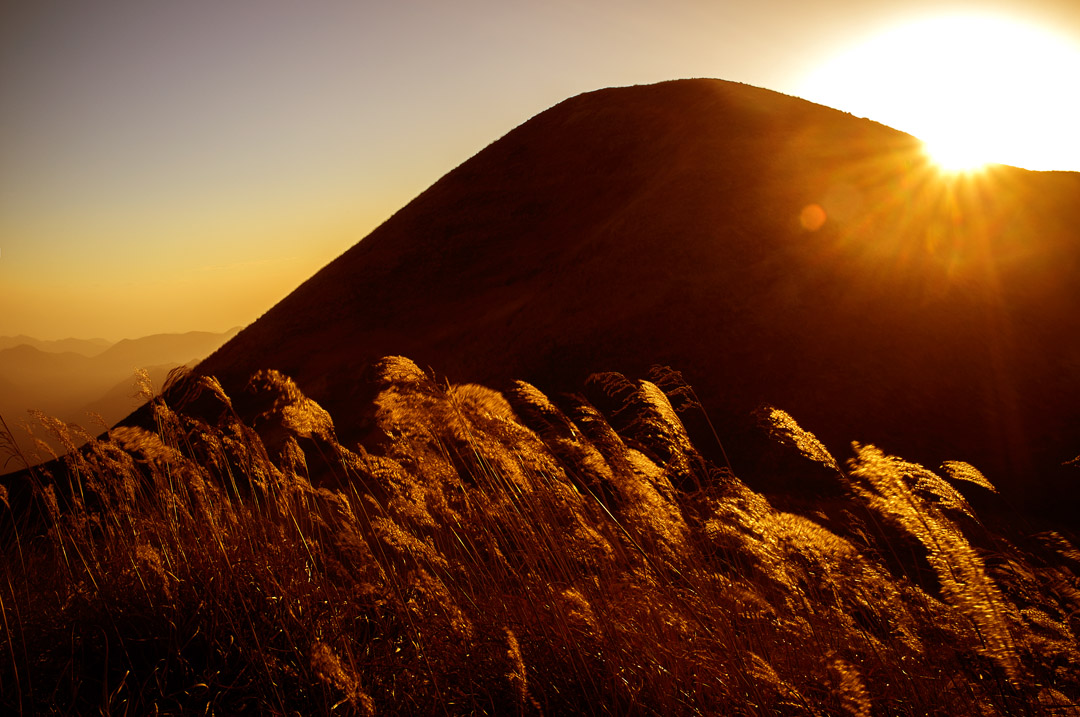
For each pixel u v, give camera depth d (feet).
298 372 145.48
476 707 9.15
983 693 8.62
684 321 110.73
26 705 9.61
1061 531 28.50
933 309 105.50
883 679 8.98
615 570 10.32
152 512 12.83
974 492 63.36
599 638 9.29
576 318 122.52
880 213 133.69
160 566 10.82
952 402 87.20
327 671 8.11
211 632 10.30
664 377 13.10
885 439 81.41
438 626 9.70
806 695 8.44
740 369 97.86
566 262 147.64
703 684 8.71
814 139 164.45
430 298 166.09
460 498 11.70
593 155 196.95
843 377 93.20
